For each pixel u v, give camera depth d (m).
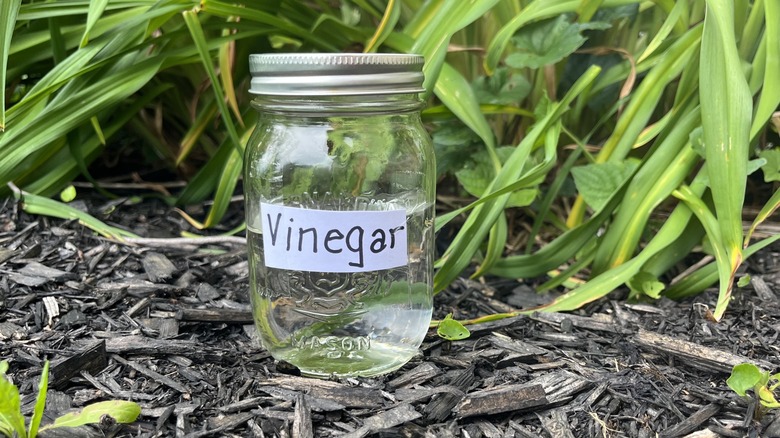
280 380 0.30
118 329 0.34
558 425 0.28
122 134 0.59
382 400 0.28
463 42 0.50
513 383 0.30
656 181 0.40
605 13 0.46
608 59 0.47
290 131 0.29
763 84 0.39
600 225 0.40
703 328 0.35
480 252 0.45
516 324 0.35
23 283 0.36
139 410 0.26
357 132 0.29
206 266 0.41
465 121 0.42
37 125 0.42
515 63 0.43
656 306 0.38
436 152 0.47
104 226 0.44
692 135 0.39
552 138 0.40
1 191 0.46
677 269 0.43
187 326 0.34
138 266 0.40
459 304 0.39
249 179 0.30
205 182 0.50
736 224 0.34
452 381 0.30
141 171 0.59
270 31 0.47
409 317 0.30
